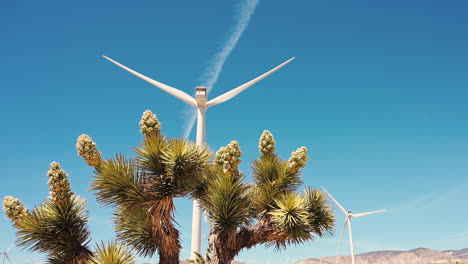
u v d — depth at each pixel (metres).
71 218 10.59
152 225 9.90
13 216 10.58
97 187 9.68
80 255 10.36
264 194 11.13
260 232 10.91
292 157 11.56
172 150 9.88
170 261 10.16
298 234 10.53
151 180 9.91
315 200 11.54
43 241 10.32
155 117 10.52
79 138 10.05
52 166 10.50
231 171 10.66
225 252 10.55
